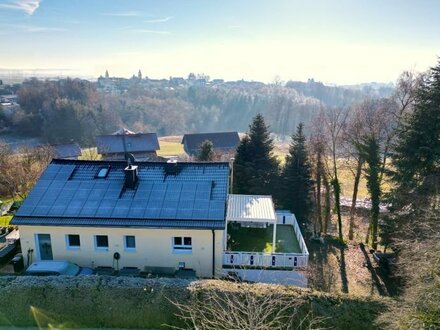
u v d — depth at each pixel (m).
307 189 30.14
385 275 22.45
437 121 21.36
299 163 30.16
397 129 24.03
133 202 20.19
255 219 20.70
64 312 15.27
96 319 15.16
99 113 100.38
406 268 16.17
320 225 30.53
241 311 13.16
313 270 21.59
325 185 31.23
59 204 20.00
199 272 19.83
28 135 89.25
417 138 21.86
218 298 14.40
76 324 15.07
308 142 31.16
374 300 14.95
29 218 19.19
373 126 28.95
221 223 19.08
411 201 21.03
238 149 33.16
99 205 20.00
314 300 14.95
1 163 40.22
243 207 22.77
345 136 30.42
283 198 30.84
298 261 20.16
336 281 21.55
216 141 70.12
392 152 24.80
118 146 61.72
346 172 41.94
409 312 11.63
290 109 112.81
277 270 19.92
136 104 130.00
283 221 27.09
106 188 21.17
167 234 19.31
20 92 110.50
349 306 14.73
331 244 27.52
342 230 31.55
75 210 19.67
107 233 19.36
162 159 55.69
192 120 135.12
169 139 103.50
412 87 26.75
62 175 22.06
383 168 25.55
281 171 32.03
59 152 57.59
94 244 19.64
